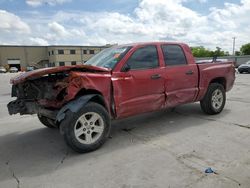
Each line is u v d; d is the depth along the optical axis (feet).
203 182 9.93
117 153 13.23
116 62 14.70
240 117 19.31
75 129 12.94
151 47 16.30
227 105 24.07
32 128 18.84
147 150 13.43
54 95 14.19
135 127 17.75
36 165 12.31
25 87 14.82
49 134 17.19
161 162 11.88
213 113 20.11
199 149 13.24
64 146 14.74
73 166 11.97
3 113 24.52
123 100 14.60
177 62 17.52
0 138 16.76
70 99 12.98
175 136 15.47
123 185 10.03
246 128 16.53
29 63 230.68
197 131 16.24
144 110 15.76
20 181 10.80
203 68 18.86
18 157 13.43
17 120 21.44
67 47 224.12
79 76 12.88
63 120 12.85
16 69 205.26
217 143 13.98
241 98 28.22
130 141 14.94
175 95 17.19
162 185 9.88
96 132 13.75
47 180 10.78
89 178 10.74
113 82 14.11
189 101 18.47
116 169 11.42
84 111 13.05
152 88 15.85
